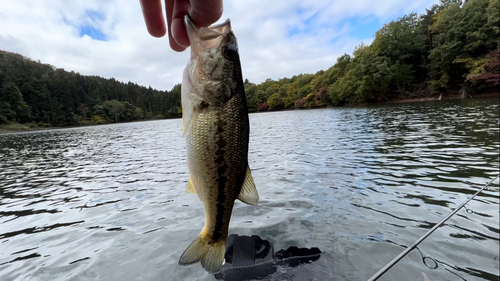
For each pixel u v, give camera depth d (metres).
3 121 67.88
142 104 116.56
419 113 23.94
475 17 35.53
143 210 5.78
